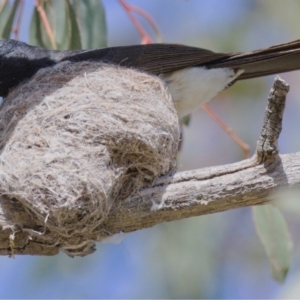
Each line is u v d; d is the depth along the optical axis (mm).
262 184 8234
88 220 8164
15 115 9070
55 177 8102
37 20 11180
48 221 8094
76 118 8688
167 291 12570
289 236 10383
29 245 8422
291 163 8250
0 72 10438
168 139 9031
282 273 10328
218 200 8352
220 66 10773
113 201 8461
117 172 8516
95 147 8500
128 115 8836
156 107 9211
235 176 8328
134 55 10414
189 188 8422
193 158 13844
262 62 10688
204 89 10812
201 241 12891
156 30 11211
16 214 8289
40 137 8562
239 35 13883
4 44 10516
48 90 9328
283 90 7688
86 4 11156
